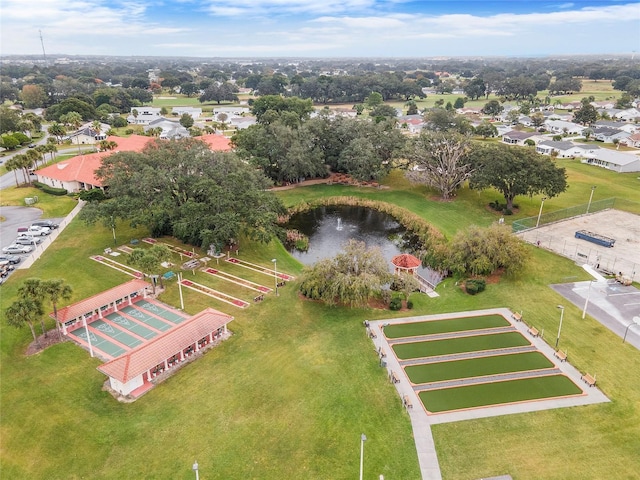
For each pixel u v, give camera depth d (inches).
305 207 3828.7
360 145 4097.0
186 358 1806.1
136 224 2677.2
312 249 3093.0
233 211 2714.1
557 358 1808.6
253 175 2994.6
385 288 2347.4
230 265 2640.3
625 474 1291.8
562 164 5022.1
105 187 3737.7
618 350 1845.5
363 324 2052.2
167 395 1603.1
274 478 1282.0
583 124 7288.4
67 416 1505.9
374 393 1615.4
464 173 3754.9
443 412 1528.1
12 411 1526.8
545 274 2475.4
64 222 3221.0
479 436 1427.2
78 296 2245.3
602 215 3398.1
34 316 1800.0
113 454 1362.0
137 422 1478.8
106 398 1589.6
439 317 2111.2
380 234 3358.8
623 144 6058.1
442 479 1282.0
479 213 3503.9
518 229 3110.2
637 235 3002.0
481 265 2381.9
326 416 1505.9
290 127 4606.3
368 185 4293.8
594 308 2146.9
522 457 1352.1
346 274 2155.5
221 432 1439.5
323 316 2110.0
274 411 1526.8
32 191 3961.6
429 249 2901.1
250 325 2031.3
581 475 1291.8
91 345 1884.8
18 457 1354.6
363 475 1291.8
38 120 6889.8
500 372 1727.4
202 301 2233.0
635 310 2129.7
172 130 6348.4
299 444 1395.2
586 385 1654.8
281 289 2357.3
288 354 1833.2
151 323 2046.0
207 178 2765.7
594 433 1435.8
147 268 2174.0
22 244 2878.9
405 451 1373.0
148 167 2787.9
